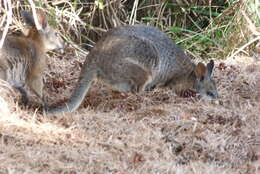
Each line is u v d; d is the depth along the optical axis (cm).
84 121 1021
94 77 1136
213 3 1638
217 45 1529
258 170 903
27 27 1196
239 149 973
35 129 964
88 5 1580
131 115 1070
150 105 1145
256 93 1228
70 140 941
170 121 1049
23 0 1436
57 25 1473
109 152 915
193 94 1235
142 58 1193
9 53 1080
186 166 899
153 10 1612
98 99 1152
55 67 1310
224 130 1033
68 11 1549
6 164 837
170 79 1257
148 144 952
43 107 1048
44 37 1180
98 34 1570
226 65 1384
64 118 1029
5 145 897
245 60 1423
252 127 1054
